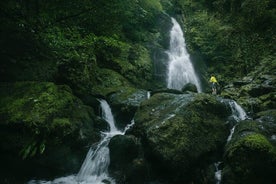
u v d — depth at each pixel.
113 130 10.30
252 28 17.77
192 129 8.09
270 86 13.22
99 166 8.16
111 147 8.14
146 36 18.47
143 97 11.06
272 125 8.45
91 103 10.40
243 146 7.23
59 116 8.18
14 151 7.75
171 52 18.86
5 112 7.97
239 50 17.66
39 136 7.73
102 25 11.26
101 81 12.77
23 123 7.71
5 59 9.49
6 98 8.38
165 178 7.88
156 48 17.84
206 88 17.03
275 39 16.59
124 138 8.10
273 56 15.95
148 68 15.91
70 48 11.09
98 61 14.30
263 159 7.07
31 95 8.40
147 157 8.06
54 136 7.88
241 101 12.19
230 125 9.03
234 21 19.05
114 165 7.95
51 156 7.88
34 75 9.81
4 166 7.96
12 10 9.06
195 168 7.83
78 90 10.83
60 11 10.07
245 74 16.88
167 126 7.98
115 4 10.63
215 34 19.25
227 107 9.98
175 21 21.97
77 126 8.48
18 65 9.72
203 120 8.46
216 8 20.78
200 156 7.84
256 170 7.08
